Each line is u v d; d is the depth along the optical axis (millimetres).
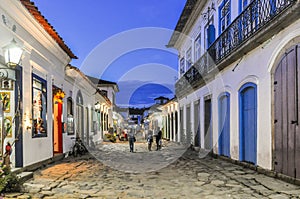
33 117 8578
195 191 5961
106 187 6375
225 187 6301
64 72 12305
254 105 8680
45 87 9688
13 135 7496
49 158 10000
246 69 9172
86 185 6574
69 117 13352
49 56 9984
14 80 7410
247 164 8984
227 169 8805
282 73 7062
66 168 9102
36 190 5973
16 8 6836
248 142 9164
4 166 5879
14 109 7496
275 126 7398
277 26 6863
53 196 5531
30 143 8156
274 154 7434
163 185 6582
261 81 8117
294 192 5680
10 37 6930
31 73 8375
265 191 5820
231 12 11039
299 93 6270
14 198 5281
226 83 11133
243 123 9586
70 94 13617
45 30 8633
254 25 8625
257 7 8219
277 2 7262
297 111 6344
